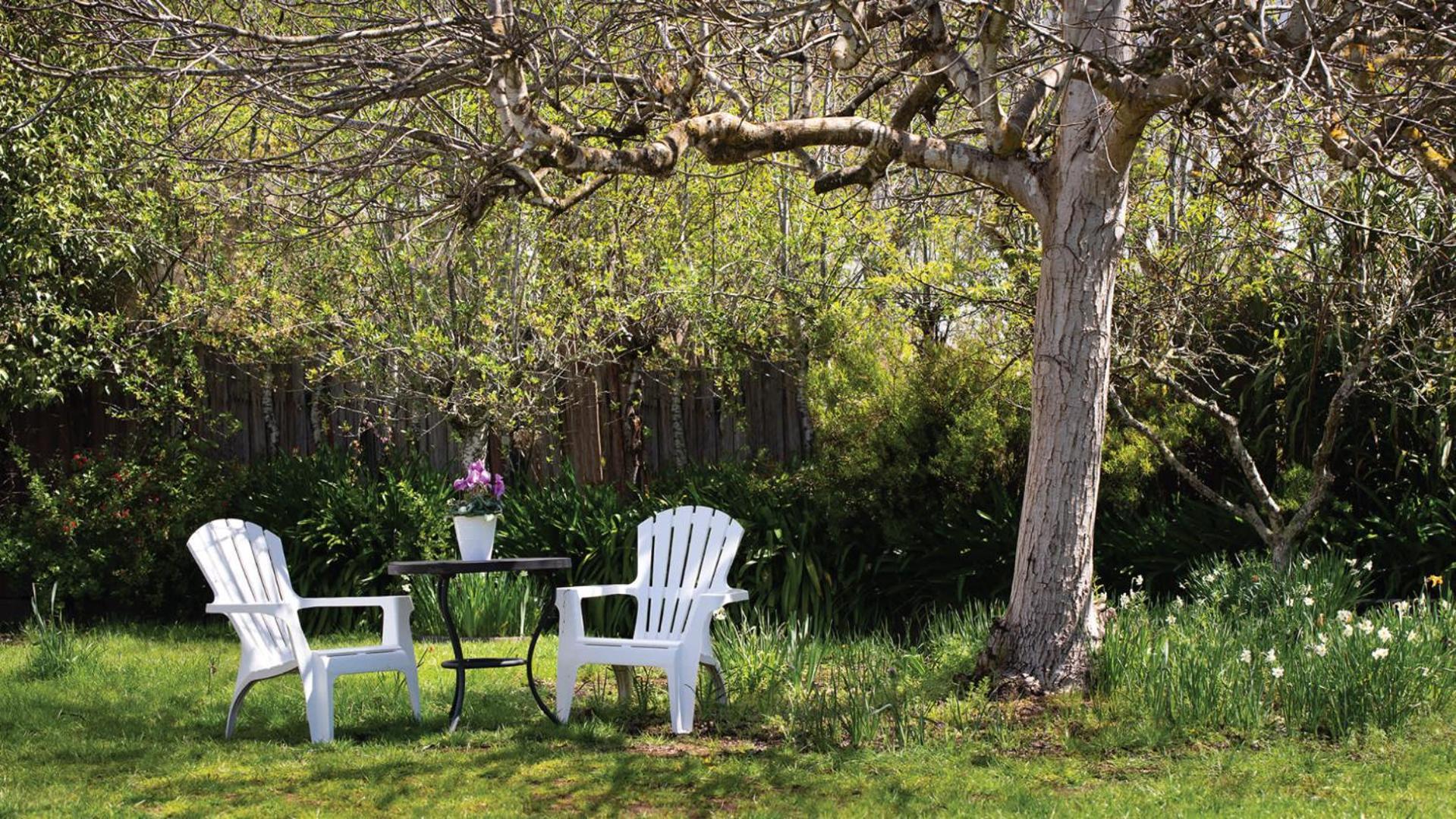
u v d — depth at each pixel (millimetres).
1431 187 6230
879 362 9477
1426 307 7340
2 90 8992
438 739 5387
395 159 5035
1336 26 4641
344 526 10000
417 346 9453
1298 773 4410
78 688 6730
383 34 4367
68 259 9938
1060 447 5781
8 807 4316
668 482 10375
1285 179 5941
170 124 5000
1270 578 6672
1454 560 7273
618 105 5887
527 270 10164
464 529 6168
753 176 9312
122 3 4535
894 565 8766
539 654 7809
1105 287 5789
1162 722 5105
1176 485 8688
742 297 10125
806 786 4496
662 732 5570
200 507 10133
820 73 6332
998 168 5887
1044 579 5801
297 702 6262
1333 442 7051
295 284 10086
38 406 10484
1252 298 8430
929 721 5414
